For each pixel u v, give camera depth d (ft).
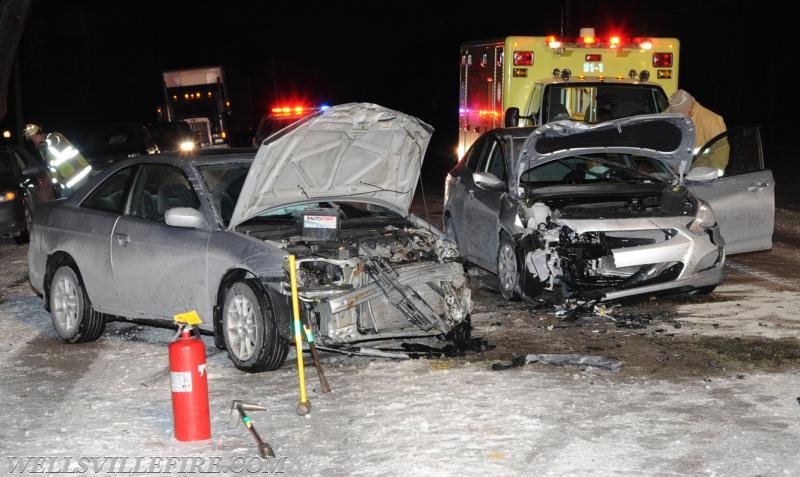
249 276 24.26
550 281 31.14
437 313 25.31
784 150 106.83
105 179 28.84
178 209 25.18
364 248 24.79
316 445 18.78
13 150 53.93
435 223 55.77
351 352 24.45
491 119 52.85
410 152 26.89
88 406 21.85
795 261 40.34
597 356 24.85
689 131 32.12
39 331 30.35
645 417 20.02
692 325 28.78
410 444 18.63
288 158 24.77
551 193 32.86
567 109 49.11
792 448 18.08
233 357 24.48
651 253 30.35
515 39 50.11
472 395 21.76
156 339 28.71
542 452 18.03
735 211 35.19
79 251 28.12
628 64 51.37
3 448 19.15
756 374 23.27
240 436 19.48
